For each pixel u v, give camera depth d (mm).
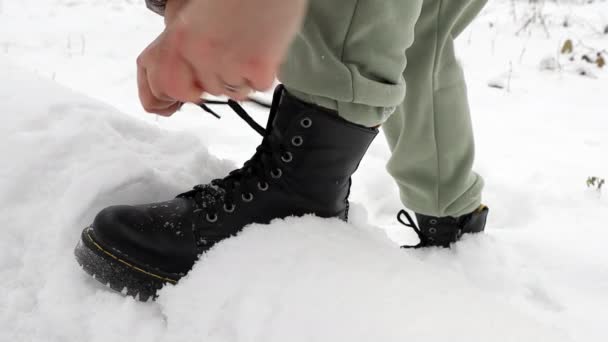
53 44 3516
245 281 793
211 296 797
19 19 4082
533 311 1103
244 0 412
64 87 1389
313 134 891
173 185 1093
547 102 2998
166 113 800
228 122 2297
